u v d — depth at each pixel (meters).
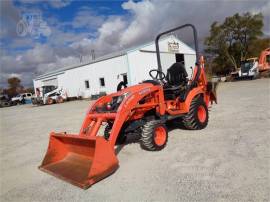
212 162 4.03
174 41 25.05
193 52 27.59
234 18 37.84
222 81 28.42
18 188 4.08
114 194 3.42
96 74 25.81
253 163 3.79
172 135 5.88
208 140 5.20
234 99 10.96
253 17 37.22
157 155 4.68
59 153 4.75
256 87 15.71
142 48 22.42
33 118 14.30
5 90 69.81
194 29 6.23
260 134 5.16
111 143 4.19
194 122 5.95
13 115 18.48
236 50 39.16
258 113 7.21
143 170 4.08
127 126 5.00
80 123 9.74
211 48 40.12
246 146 4.55
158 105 5.35
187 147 4.91
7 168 5.17
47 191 3.81
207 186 3.29
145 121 5.20
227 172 3.60
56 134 4.62
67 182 4.02
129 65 21.67
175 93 5.88
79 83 28.48
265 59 25.86
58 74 31.80
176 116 5.68
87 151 4.35
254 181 3.25
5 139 8.58
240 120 6.61
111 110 4.73
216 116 7.47
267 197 2.87
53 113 15.67
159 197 3.19
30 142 7.51
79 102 23.83
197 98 6.16
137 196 3.29
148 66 22.94
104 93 24.09
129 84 21.86
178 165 4.09
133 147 5.39
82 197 3.46
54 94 28.06
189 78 6.50
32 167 5.02
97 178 3.74
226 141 4.98
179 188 3.34
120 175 4.00
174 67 6.25
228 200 2.91
